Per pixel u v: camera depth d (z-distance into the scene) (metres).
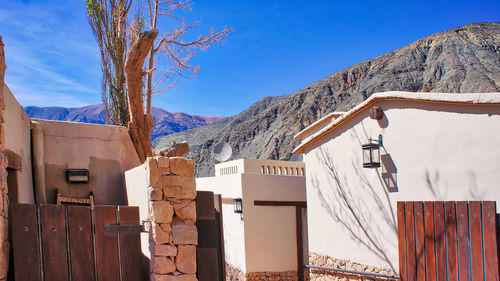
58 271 5.01
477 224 6.05
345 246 11.34
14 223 4.80
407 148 9.58
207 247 6.30
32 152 7.79
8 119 5.88
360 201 10.88
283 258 14.27
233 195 14.58
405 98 9.48
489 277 5.86
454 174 8.61
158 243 5.40
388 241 10.04
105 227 5.37
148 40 9.68
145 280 6.08
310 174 12.75
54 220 5.07
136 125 9.96
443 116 8.85
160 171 5.61
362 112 10.86
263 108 170.88
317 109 125.75
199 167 120.88
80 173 8.46
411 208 7.02
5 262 4.61
